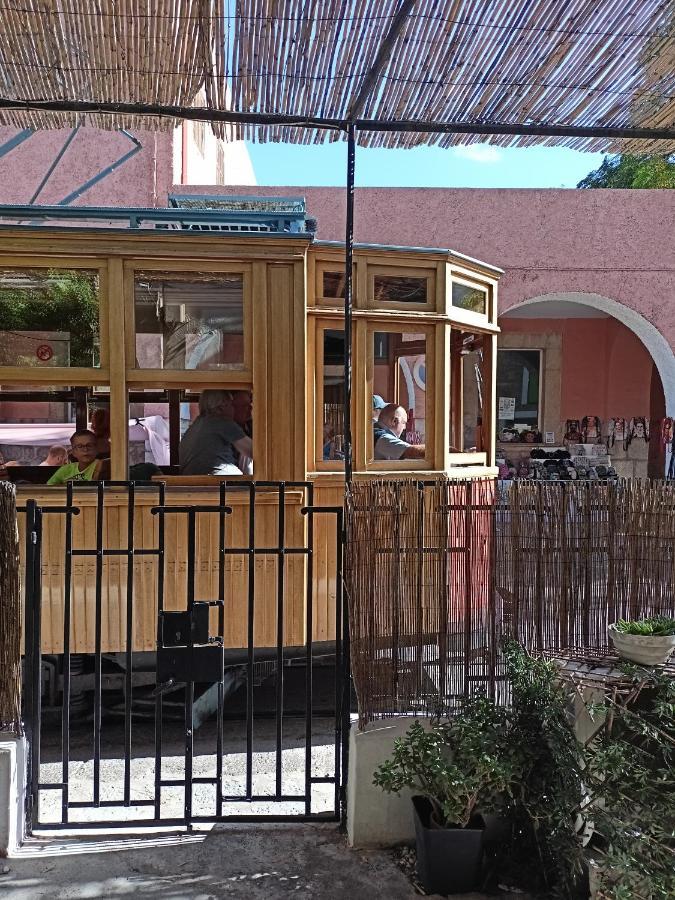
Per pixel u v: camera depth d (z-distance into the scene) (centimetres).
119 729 424
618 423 1208
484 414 532
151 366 391
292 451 404
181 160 917
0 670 269
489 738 247
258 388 398
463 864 242
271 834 280
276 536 403
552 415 1213
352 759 276
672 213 948
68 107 309
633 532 285
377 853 267
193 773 360
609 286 949
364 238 911
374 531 276
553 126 333
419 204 918
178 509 281
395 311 446
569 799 230
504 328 1203
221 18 272
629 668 248
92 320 387
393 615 277
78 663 416
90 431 437
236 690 453
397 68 299
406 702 278
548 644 283
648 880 213
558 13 270
